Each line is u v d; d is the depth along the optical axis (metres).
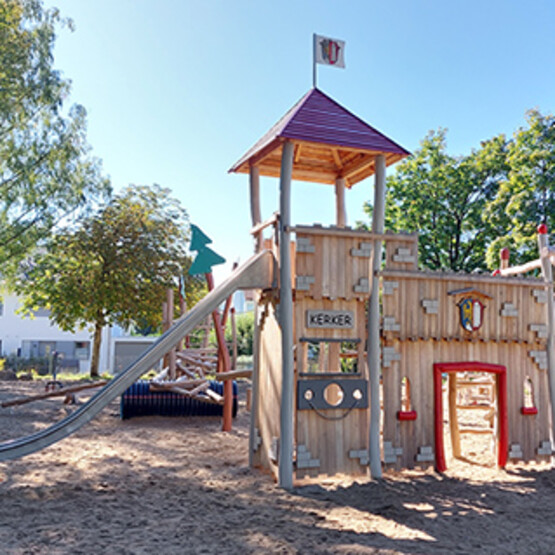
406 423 8.80
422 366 9.01
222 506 6.95
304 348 8.29
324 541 5.75
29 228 26.06
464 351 9.30
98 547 5.40
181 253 29.36
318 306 8.44
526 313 9.73
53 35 26.41
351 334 8.62
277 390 8.39
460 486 8.18
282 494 7.55
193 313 8.24
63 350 41.38
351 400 8.42
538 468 9.34
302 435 8.09
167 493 7.54
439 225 31.19
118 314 28.12
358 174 10.33
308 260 8.36
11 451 7.29
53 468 8.85
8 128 25.66
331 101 9.30
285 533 5.96
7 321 40.44
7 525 6.01
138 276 27.36
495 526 6.43
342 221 10.45
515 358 9.62
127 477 8.38
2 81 25.14
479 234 30.52
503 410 9.35
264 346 9.11
